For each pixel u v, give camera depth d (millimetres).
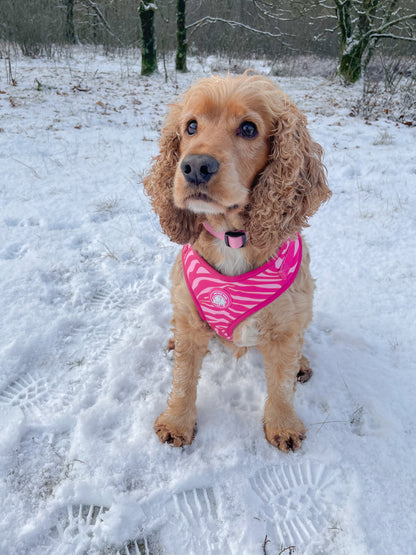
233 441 515
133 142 1595
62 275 816
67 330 687
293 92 2939
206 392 592
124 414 548
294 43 4836
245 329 479
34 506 440
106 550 409
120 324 706
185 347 519
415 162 1479
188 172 374
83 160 1375
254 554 404
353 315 741
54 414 540
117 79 2939
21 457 489
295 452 503
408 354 655
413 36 3490
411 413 555
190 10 4965
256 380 614
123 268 848
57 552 404
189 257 491
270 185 425
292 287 466
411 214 1086
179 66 3615
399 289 803
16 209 1032
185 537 418
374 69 3631
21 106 1913
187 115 423
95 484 453
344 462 492
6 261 834
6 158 1325
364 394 584
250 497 452
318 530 428
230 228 450
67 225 990
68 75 2805
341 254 921
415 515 439
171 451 497
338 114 2264
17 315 697
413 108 2289
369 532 423
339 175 1359
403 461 494
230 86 403
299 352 506
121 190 1187
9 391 575
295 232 455
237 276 451
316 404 576
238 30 4641
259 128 408
